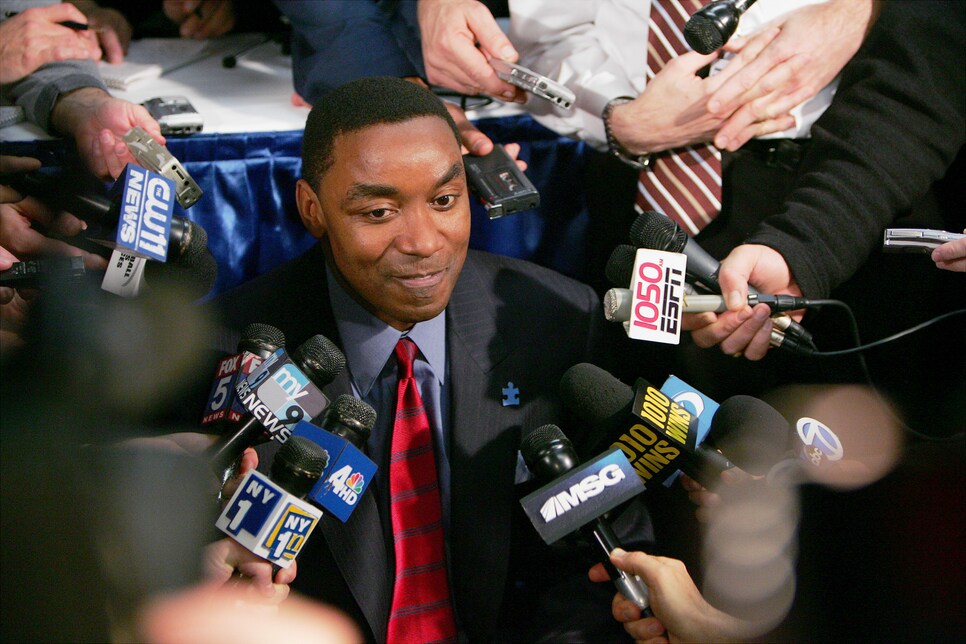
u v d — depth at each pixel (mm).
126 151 1918
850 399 2090
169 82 2455
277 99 2344
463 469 1553
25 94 2027
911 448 1554
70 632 1314
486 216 2230
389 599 1499
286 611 1472
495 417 1587
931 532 1405
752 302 1683
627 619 1409
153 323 1664
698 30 1627
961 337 2057
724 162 2041
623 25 2059
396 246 1374
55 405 1598
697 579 1812
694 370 2096
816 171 1836
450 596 1526
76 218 1890
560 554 1678
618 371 2023
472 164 1935
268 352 1427
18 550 1319
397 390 1535
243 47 2742
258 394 1324
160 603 1334
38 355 1686
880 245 1913
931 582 1382
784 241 1749
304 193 1467
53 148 1979
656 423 1379
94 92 2010
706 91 1884
